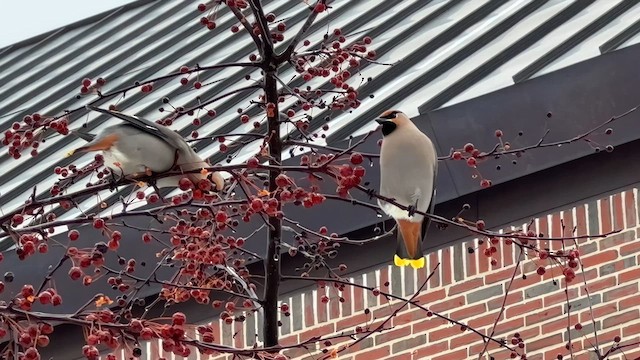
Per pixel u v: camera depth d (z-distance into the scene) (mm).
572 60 8992
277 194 6398
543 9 10727
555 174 8727
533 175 8758
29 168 12477
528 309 9180
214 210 6562
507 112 8422
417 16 12266
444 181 8492
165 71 14680
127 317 6480
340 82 6672
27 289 5359
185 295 6469
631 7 9836
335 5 14164
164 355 9891
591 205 9125
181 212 6453
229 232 8719
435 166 7695
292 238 8828
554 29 10102
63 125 6113
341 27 13102
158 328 5281
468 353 9242
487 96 8484
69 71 16562
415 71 10492
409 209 6270
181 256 6156
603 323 8969
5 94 16875
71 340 9336
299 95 6680
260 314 7281
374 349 9492
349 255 9164
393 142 7570
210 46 14898
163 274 8758
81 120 13789
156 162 5938
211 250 6086
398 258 7699
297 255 9148
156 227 8797
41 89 16328
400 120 7730
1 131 15180
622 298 8953
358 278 9617
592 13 10000
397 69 10719
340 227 8539
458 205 8898
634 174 8539
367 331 6715
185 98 12852
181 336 5281
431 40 11047
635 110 8117
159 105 13039
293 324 9680
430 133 8570
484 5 11453
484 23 11070
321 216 8594
